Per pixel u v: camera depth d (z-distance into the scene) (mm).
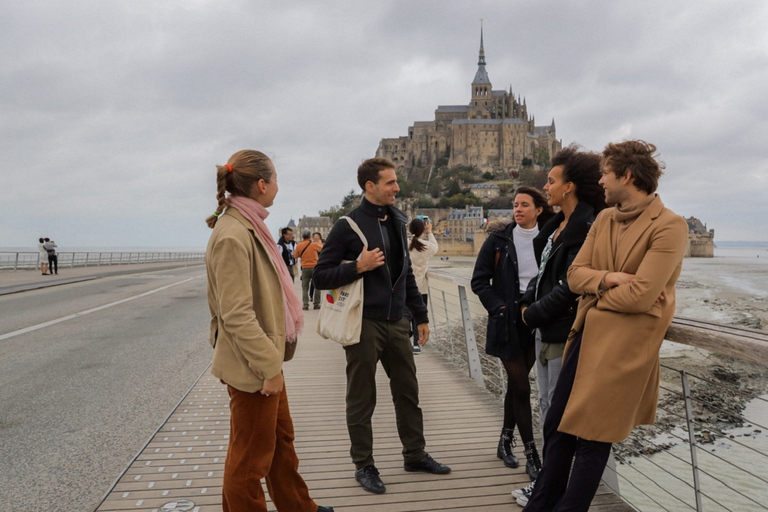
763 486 6297
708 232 172375
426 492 3139
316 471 3471
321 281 3336
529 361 3529
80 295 16344
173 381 6090
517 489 3023
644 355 2213
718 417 8883
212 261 2326
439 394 5289
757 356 1893
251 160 2443
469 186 154500
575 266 2445
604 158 2355
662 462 7109
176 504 2949
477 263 3607
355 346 3338
